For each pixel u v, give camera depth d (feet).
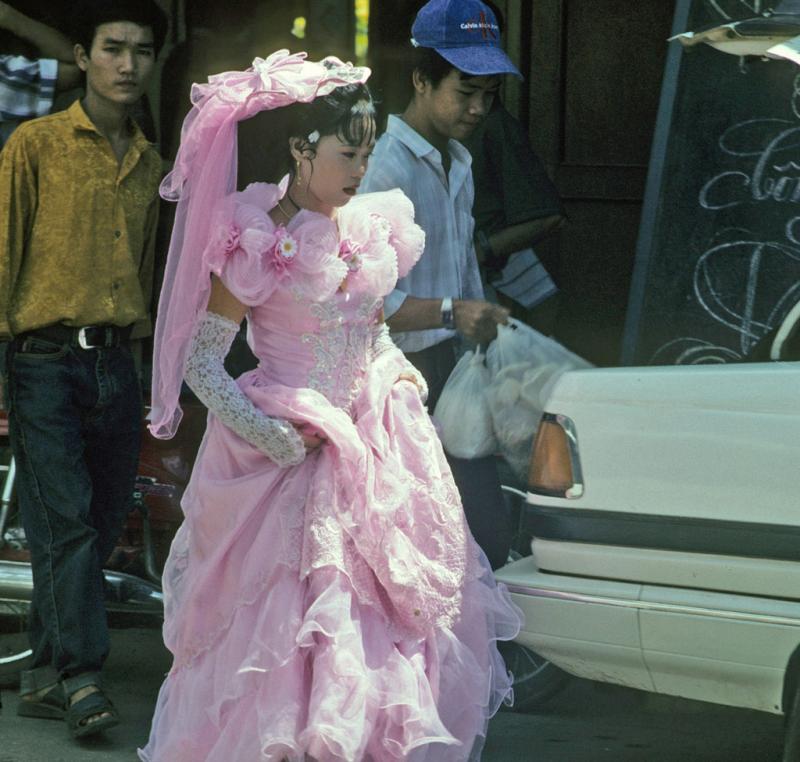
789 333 16.62
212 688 14.46
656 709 16.38
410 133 18.89
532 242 23.17
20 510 20.21
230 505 14.48
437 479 15.20
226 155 14.60
